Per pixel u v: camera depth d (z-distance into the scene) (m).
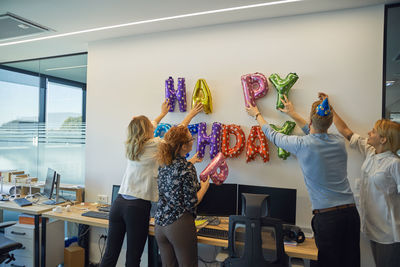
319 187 1.78
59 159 3.65
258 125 2.53
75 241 3.34
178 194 1.80
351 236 1.75
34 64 3.88
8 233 2.92
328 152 1.75
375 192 1.89
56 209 2.73
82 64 3.59
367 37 2.28
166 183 1.84
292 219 2.20
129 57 3.09
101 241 3.17
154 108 2.97
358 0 2.18
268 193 2.30
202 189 2.12
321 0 2.19
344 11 2.34
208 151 2.69
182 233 1.78
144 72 3.02
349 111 2.31
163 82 2.93
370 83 2.27
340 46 2.35
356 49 2.31
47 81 3.79
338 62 2.35
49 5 2.32
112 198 2.89
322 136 1.78
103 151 3.18
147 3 2.29
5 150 4.07
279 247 1.71
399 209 1.84
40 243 2.82
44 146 3.77
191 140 1.90
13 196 3.36
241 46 2.64
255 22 2.60
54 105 3.72
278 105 2.36
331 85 2.36
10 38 3.08
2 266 2.90
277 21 2.53
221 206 2.42
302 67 2.44
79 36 3.07
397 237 1.79
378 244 1.90
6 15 2.48
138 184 2.08
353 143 2.14
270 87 2.52
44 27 2.79
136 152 2.09
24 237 2.85
